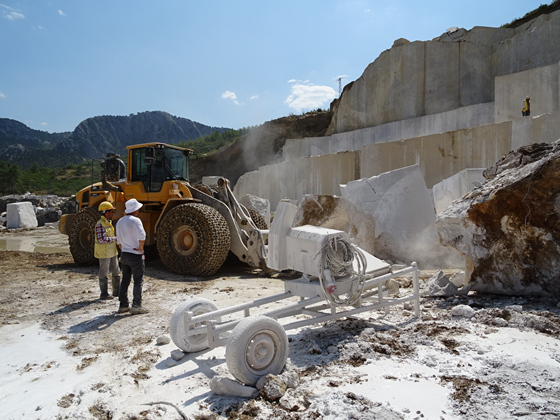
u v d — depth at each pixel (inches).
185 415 107.3
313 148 1064.8
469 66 888.3
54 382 135.4
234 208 346.6
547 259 188.2
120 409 114.2
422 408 102.0
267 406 108.7
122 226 211.8
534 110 634.2
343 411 102.3
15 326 199.3
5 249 603.5
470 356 131.3
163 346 163.9
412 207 327.0
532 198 188.5
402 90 948.0
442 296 211.6
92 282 305.1
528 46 818.8
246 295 244.4
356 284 157.0
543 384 110.1
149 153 347.3
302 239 157.0
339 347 144.9
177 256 322.3
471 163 488.4
